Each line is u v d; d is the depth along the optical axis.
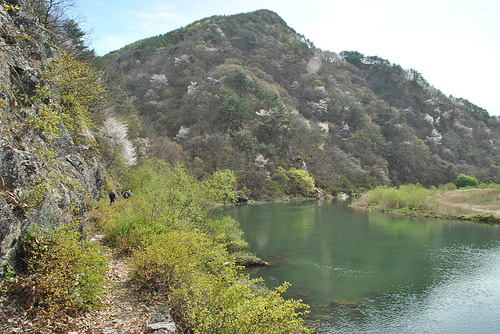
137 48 102.50
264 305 4.82
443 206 32.84
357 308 9.15
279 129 68.62
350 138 85.88
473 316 8.81
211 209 14.02
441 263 13.84
